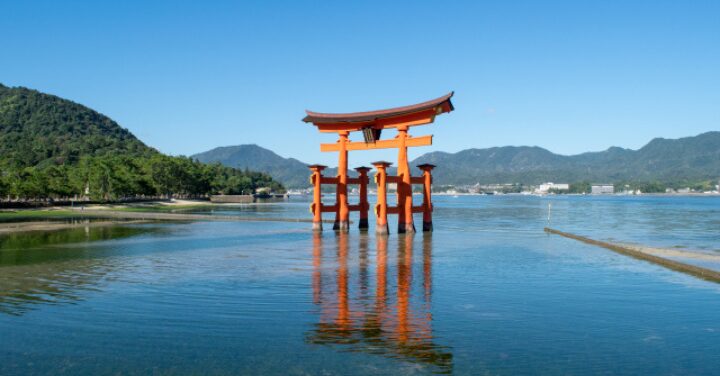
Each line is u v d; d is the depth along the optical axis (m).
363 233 56.00
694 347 15.69
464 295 22.67
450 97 47.31
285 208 148.50
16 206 108.06
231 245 43.97
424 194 57.53
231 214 107.31
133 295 22.47
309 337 16.47
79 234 55.00
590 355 14.91
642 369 13.86
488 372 13.59
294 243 45.69
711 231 64.00
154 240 48.62
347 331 17.09
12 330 17.12
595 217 100.06
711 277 27.66
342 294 22.81
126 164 156.88
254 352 15.08
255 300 21.53
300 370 13.71
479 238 50.72
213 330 17.17
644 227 71.44
